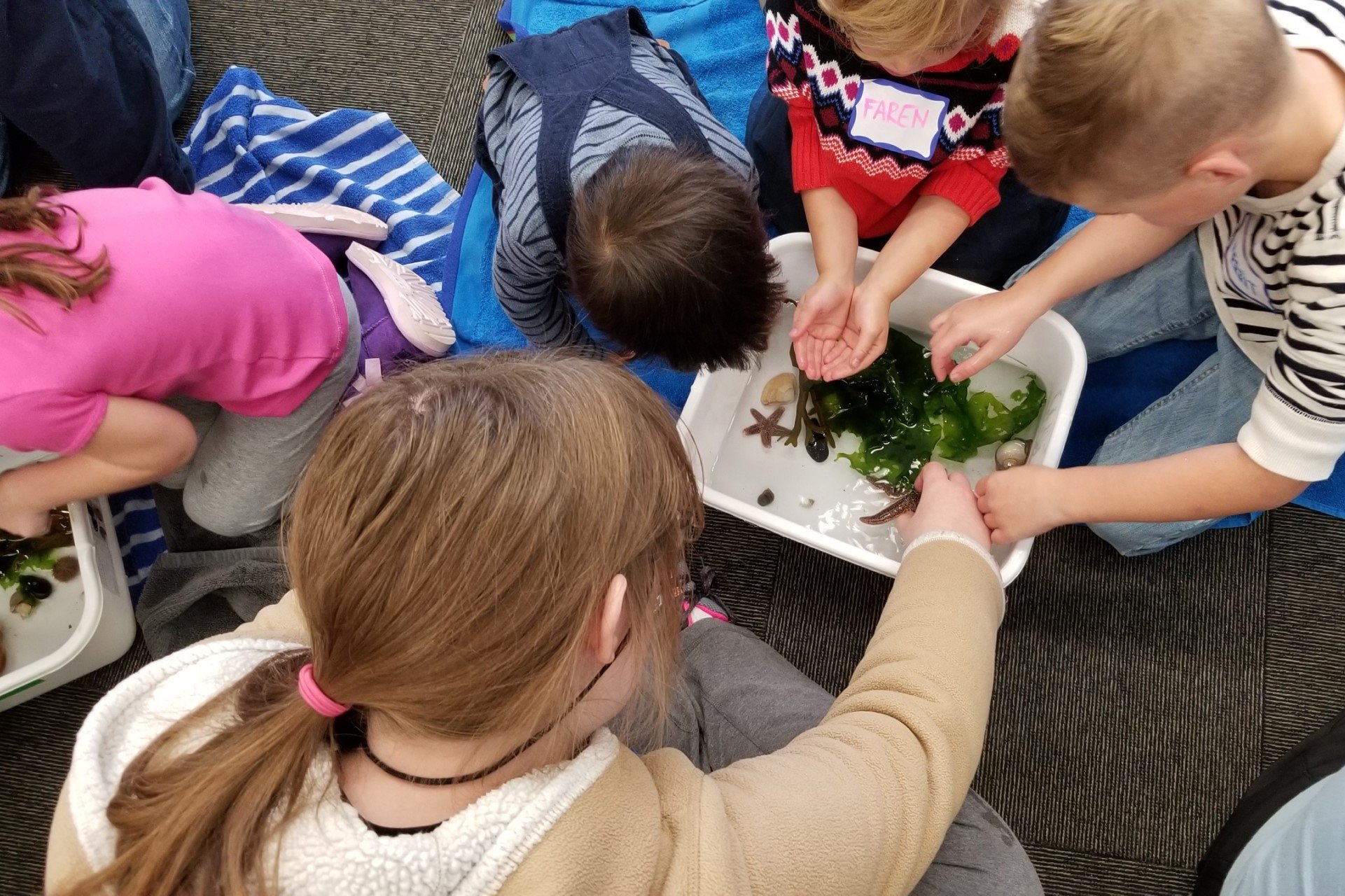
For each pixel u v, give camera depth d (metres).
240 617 1.32
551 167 1.01
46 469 1.03
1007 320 1.06
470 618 0.46
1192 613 1.27
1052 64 0.68
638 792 0.54
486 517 0.45
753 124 1.34
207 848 0.48
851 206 1.20
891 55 0.82
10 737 1.32
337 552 0.46
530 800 0.50
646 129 1.02
